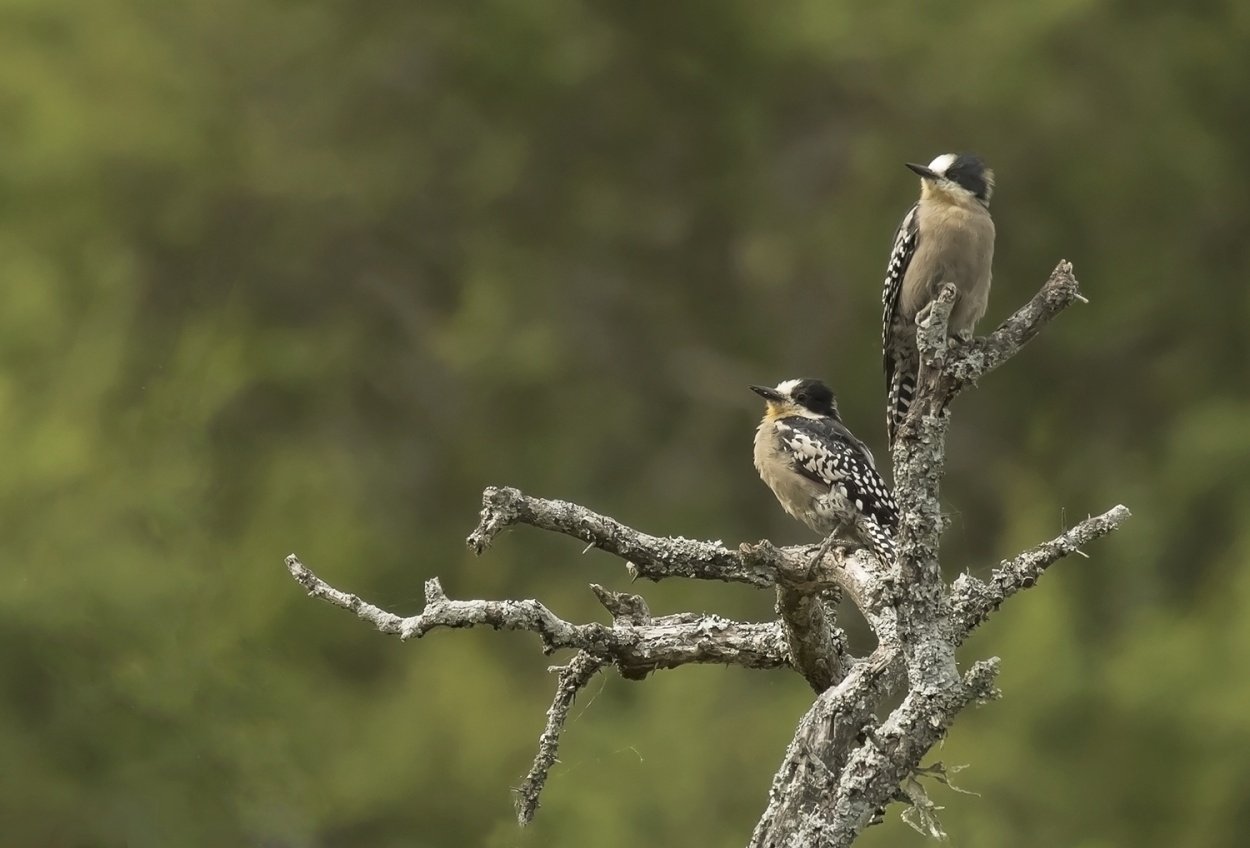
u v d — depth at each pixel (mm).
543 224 20609
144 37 19812
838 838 5195
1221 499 17562
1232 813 12617
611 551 5926
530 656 15953
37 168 18594
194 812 12109
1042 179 19484
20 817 11734
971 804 12562
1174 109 19500
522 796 6285
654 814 12719
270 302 20469
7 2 19297
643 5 19766
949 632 5211
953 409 19516
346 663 14867
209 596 13281
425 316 20812
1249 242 19984
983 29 19328
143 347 17172
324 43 20516
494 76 20109
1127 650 13875
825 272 19500
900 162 19219
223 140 19484
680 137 20516
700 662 6445
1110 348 19812
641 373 20062
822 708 5691
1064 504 18359
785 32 19547
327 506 17031
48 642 12258
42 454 13141
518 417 19453
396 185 20078
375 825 12828
